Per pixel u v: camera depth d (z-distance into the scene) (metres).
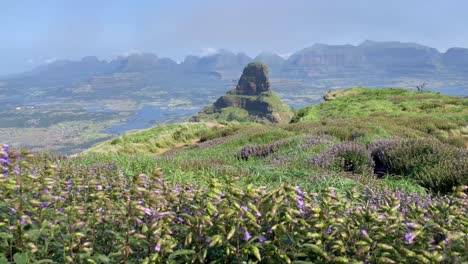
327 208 3.55
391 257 3.03
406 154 11.30
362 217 3.29
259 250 3.31
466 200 3.68
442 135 20.33
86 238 3.63
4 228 3.44
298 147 14.41
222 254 3.33
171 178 8.86
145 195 3.52
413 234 3.04
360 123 21.42
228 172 9.64
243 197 3.40
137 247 3.58
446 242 3.12
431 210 3.73
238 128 30.25
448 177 8.77
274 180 9.32
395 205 3.59
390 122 23.50
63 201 3.98
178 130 33.31
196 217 3.46
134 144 28.34
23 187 3.68
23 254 3.15
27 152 4.00
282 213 3.43
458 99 33.50
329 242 3.23
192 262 3.23
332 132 18.59
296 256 3.17
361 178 9.56
